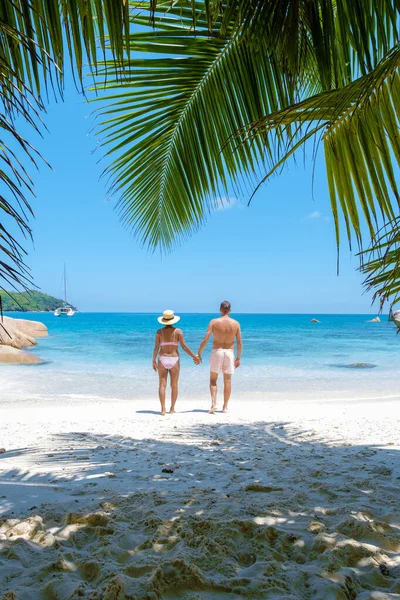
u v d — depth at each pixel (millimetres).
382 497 2705
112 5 1668
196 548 1933
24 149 1395
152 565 1745
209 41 2879
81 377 12078
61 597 1546
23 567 1787
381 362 16391
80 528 2188
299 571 1727
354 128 2365
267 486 2922
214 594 1574
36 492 2871
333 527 2160
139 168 3451
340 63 2564
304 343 26453
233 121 3119
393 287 2152
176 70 3016
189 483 3131
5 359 15000
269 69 2932
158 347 7273
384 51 2166
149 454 4160
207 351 19656
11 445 4582
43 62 1658
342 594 1546
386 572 1748
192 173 3410
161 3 2541
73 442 4742
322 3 2133
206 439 4961
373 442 4715
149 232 3848
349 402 8797
